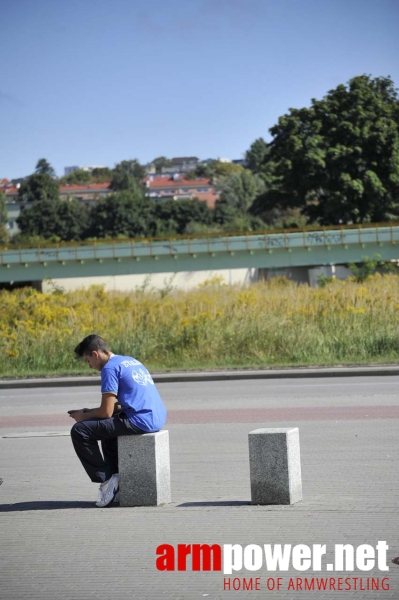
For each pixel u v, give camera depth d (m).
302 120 81.69
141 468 8.01
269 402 15.69
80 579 5.89
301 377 20.31
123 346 23.91
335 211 78.06
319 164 78.00
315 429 12.22
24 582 5.89
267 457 7.72
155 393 8.19
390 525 6.79
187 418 14.07
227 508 7.65
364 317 24.61
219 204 150.50
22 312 29.36
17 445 12.13
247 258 68.56
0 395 19.66
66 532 7.17
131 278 72.62
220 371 21.44
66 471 10.09
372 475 8.83
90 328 25.70
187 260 68.44
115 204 141.25
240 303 26.75
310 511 7.35
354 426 12.30
